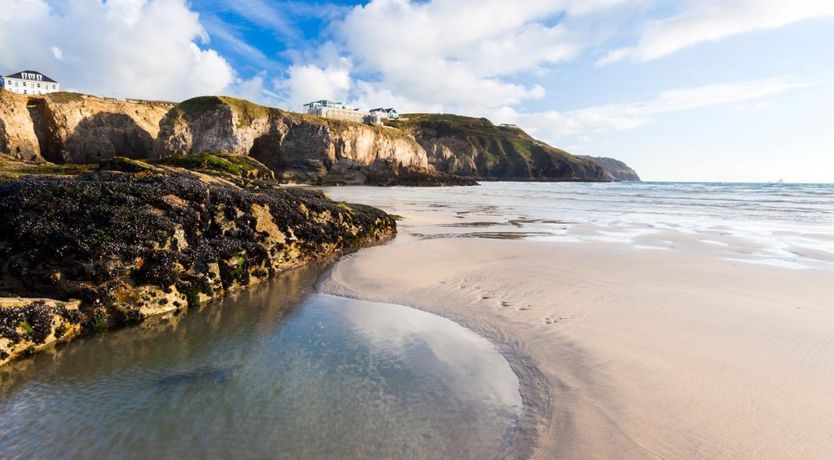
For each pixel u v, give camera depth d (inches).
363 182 3981.3
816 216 1390.3
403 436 256.7
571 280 575.8
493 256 736.3
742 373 319.3
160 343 393.7
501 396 300.7
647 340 379.9
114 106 3440.0
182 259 507.8
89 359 361.1
